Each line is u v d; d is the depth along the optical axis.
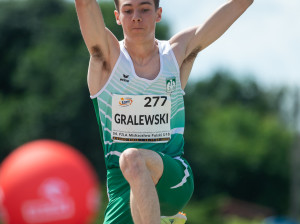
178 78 12.62
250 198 92.50
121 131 12.35
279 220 73.75
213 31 13.05
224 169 90.00
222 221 57.97
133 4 12.19
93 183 9.20
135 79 12.28
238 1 13.06
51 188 8.91
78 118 70.19
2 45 83.44
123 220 12.45
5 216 8.94
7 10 83.94
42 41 81.19
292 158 87.56
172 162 12.12
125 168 11.26
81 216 9.07
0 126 71.19
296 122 81.62
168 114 12.45
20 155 9.08
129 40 12.41
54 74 73.50
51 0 86.12
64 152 9.16
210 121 98.44
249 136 98.50
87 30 12.11
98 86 12.41
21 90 78.81
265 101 120.69
